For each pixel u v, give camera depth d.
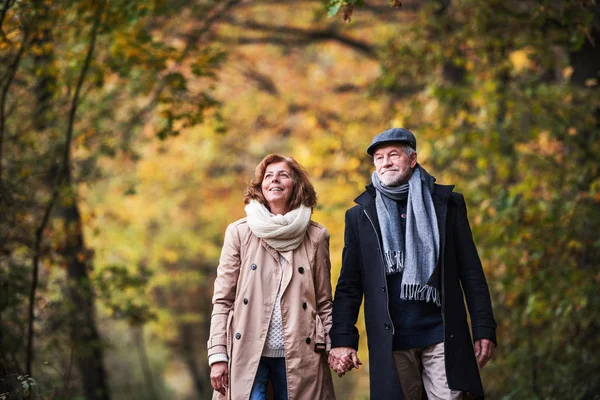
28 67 14.55
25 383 9.23
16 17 12.16
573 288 12.80
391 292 7.54
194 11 20.23
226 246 8.05
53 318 15.09
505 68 16.77
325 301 8.03
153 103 18.72
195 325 41.81
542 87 15.57
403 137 7.70
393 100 22.55
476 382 7.28
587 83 14.79
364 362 24.27
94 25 13.65
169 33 21.23
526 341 14.30
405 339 7.46
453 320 7.36
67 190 14.47
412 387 7.54
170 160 30.97
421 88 21.39
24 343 13.64
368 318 7.57
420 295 7.37
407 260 7.36
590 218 13.51
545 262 13.57
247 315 7.79
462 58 17.22
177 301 40.53
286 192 8.05
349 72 28.52
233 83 28.16
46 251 15.07
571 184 14.13
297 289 7.84
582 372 12.59
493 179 17.30
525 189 14.18
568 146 16.20
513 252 13.79
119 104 20.27
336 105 27.02
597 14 13.88
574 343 13.45
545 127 15.77
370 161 20.94
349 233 7.84
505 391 14.47
